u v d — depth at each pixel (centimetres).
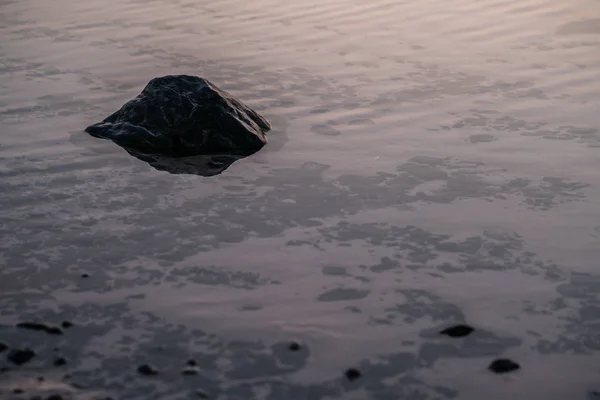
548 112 487
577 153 433
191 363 269
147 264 332
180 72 561
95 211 378
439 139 455
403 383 259
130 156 441
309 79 548
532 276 321
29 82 548
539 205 379
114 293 311
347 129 472
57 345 279
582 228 358
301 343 279
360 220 367
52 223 366
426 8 707
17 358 271
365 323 291
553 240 348
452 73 553
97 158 438
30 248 344
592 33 625
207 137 449
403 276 322
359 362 270
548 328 288
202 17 693
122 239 352
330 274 324
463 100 508
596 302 303
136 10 717
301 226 363
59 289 314
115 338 283
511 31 638
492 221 365
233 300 306
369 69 564
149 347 278
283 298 307
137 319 294
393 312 298
